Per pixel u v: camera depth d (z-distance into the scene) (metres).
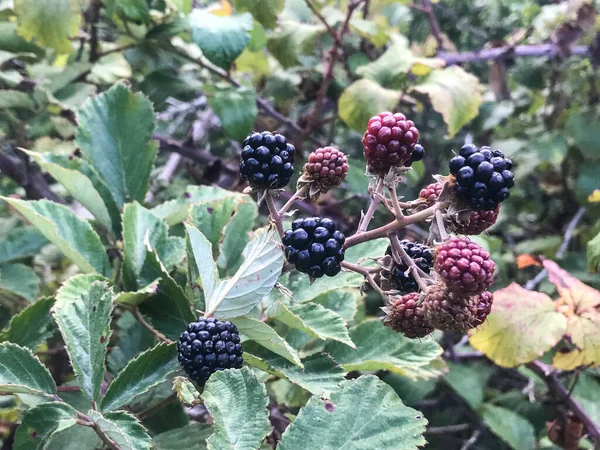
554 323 0.24
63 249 0.18
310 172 0.16
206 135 0.46
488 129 0.48
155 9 0.29
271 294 0.18
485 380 0.33
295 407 0.23
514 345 0.24
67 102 0.29
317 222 0.14
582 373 0.30
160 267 0.17
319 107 0.35
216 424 0.13
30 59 0.30
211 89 0.29
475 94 0.32
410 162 0.15
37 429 0.15
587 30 0.39
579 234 0.41
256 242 0.15
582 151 0.41
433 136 0.46
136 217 0.20
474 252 0.13
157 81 0.31
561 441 0.27
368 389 0.15
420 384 0.28
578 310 0.25
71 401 0.18
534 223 0.48
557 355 0.25
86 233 0.19
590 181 0.40
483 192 0.14
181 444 0.18
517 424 0.29
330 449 0.14
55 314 0.16
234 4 0.30
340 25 0.40
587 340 0.24
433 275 0.15
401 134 0.14
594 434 0.25
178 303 0.18
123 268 0.19
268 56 0.42
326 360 0.17
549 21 0.44
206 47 0.24
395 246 0.15
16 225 0.26
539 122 0.48
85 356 0.16
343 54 0.40
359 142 0.46
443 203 0.14
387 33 0.38
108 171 0.22
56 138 0.31
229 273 0.21
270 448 0.18
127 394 0.15
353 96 0.31
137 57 0.35
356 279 0.19
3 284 0.23
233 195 0.20
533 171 0.46
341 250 0.14
